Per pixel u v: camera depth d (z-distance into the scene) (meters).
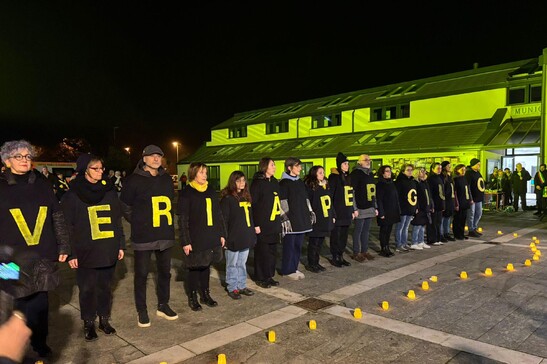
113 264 4.45
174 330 4.54
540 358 3.69
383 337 4.22
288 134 32.97
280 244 9.95
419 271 6.93
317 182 7.05
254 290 6.03
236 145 37.84
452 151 20.00
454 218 10.09
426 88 25.73
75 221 4.21
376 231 12.00
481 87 21.69
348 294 5.72
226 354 3.91
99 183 4.34
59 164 24.53
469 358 3.71
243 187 5.83
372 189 7.86
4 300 1.34
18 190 3.67
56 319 4.96
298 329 4.49
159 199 4.76
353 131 28.30
